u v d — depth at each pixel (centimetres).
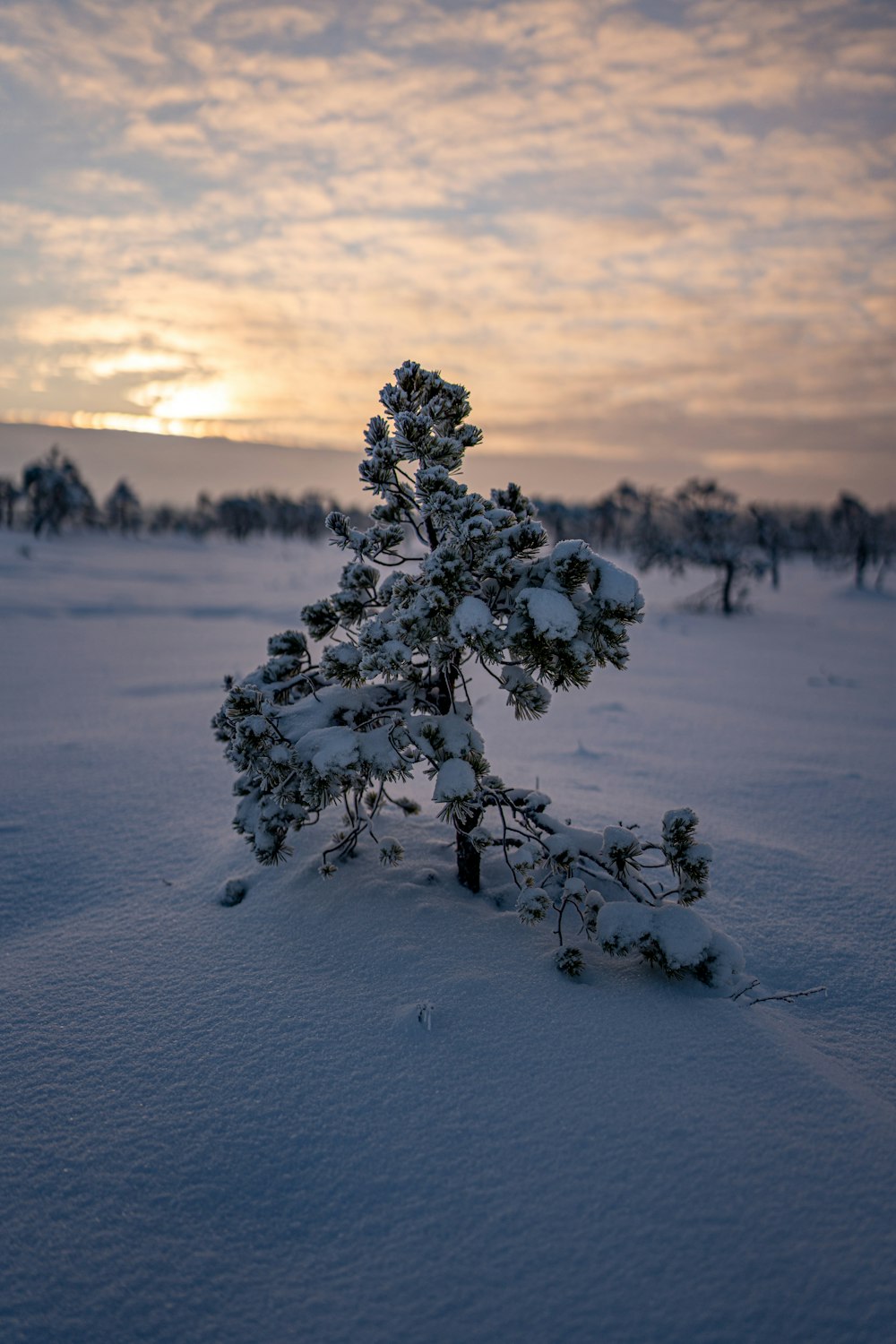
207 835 620
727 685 1638
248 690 415
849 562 7006
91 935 449
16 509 8344
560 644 356
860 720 1257
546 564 381
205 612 3112
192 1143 278
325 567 6109
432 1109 286
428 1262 230
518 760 876
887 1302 209
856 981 402
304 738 393
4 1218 249
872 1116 278
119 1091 305
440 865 483
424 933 400
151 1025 348
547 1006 340
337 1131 280
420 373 421
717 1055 308
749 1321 206
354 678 412
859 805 738
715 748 985
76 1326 214
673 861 387
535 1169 258
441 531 407
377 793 523
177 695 1361
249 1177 264
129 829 639
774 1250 226
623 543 7812
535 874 453
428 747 379
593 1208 243
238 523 9781
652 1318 209
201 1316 217
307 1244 239
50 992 381
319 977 374
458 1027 327
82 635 2345
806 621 3525
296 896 454
